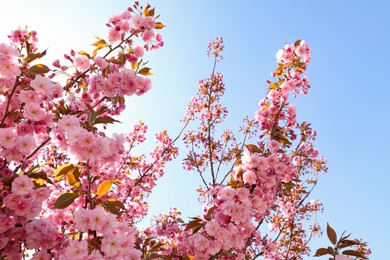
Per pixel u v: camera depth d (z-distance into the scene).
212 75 11.40
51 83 3.93
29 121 3.90
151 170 9.73
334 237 3.20
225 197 4.57
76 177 3.60
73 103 4.88
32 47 4.67
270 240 7.99
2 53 3.71
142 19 5.25
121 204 3.65
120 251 3.06
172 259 4.68
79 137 3.24
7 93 4.03
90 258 2.94
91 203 3.38
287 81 6.00
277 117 5.95
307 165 8.64
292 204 9.91
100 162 3.82
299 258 9.66
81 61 4.94
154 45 5.50
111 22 5.23
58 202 3.38
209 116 11.05
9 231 3.67
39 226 3.68
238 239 4.45
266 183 5.10
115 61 5.08
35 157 4.45
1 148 3.71
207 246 4.38
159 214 8.49
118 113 5.27
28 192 3.49
